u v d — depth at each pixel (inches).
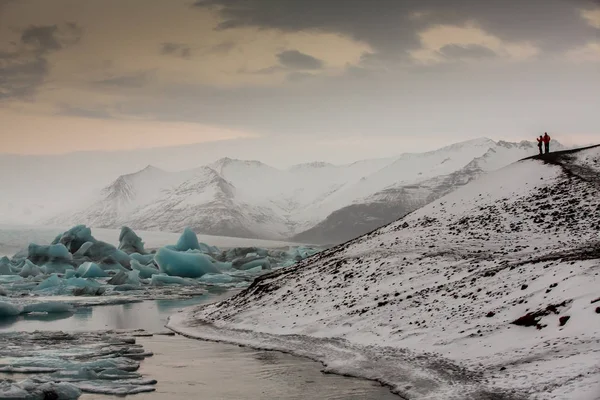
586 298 1040.8
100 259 3983.8
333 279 1731.1
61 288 2812.5
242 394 1003.3
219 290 2997.0
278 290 1831.9
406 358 1123.3
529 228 1737.2
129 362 1215.6
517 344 1025.5
